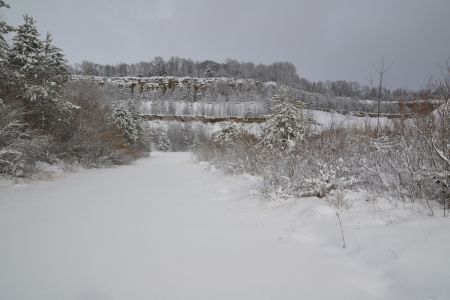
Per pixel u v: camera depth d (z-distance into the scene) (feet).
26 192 26.71
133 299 8.62
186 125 260.01
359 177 19.84
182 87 392.06
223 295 8.77
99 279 9.85
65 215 18.54
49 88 52.70
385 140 21.44
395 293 8.41
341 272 9.97
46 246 12.91
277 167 24.79
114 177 42.70
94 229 15.52
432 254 9.23
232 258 11.50
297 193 20.52
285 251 12.07
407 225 12.07
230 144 57.41
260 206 20.04
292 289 9.01
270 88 337.31
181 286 9.34
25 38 54.39
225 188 29.30
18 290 9.12
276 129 45.91
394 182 17.37
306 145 25.21
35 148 37.01
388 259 9.90
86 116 65.67
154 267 10.76
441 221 11.92
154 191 28.99
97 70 420.77
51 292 9.02
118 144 76.79
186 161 91.15
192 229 15.53
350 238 12.20
